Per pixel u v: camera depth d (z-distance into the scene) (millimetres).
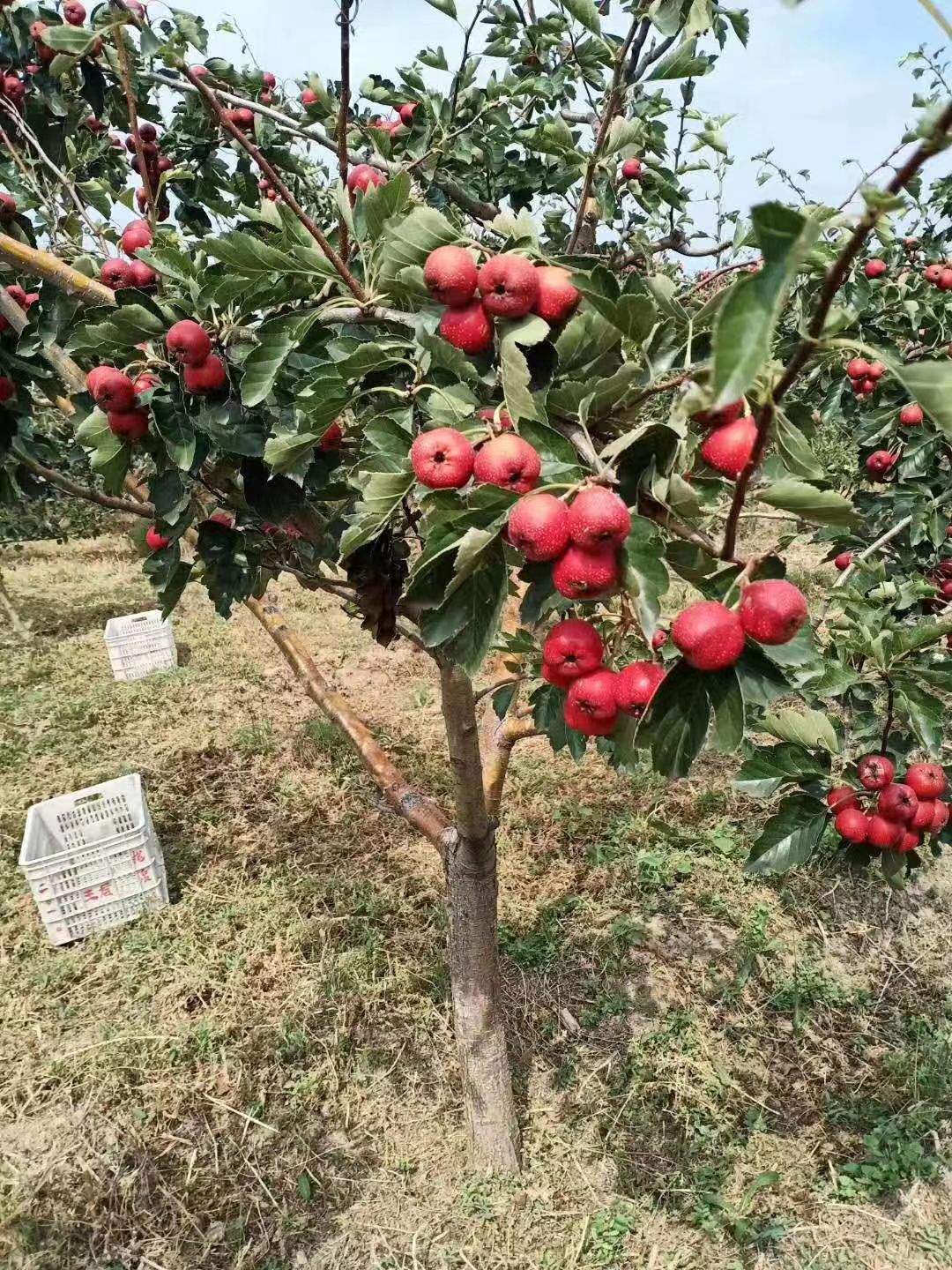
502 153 2789
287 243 1569
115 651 7398
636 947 4449
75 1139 3479
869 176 1439
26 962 4367
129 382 1470
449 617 1211
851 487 4543
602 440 1296
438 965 4281
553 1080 3770
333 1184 3346
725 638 1060
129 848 4586
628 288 1336
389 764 3193
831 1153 3459
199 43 1978
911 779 2148
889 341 3930
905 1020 4070
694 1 1790
